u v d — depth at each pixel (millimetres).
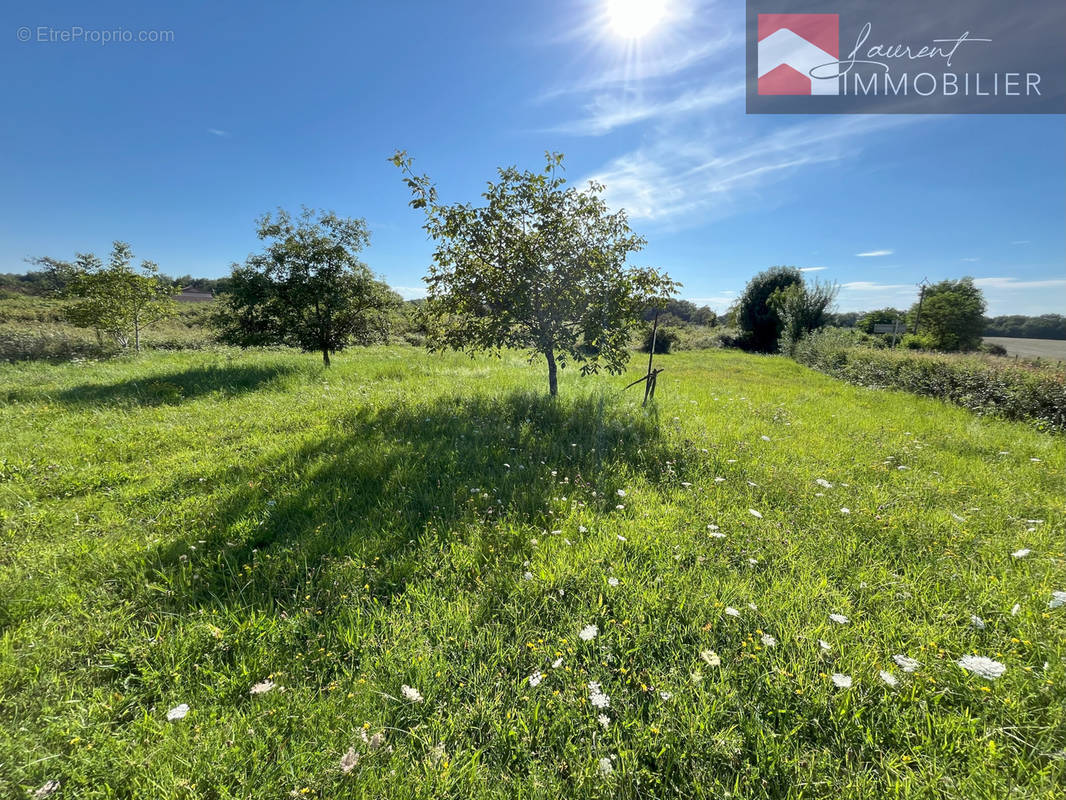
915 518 3057
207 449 4516
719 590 2236
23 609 2090
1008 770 1393
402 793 1326
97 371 9742
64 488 3564
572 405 6395
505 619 2082
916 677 1717
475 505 3174
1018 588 2270
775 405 7398
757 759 1442
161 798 1315
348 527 2855
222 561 2506
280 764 1396
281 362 11719
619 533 2793
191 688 1710
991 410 7281
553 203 5863
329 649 1888
